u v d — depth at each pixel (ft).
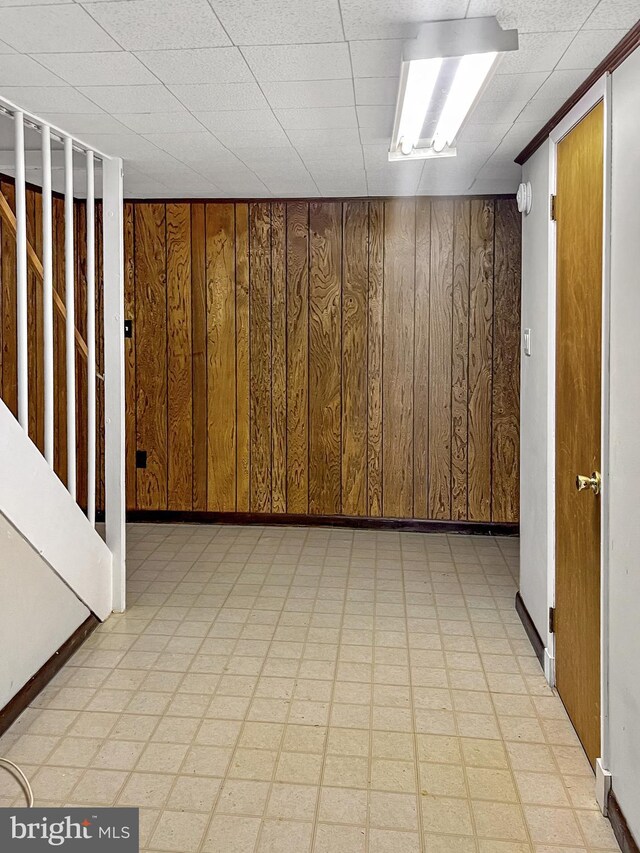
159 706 8.65
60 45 6.36
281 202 15.39
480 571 13.41
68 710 8.55
